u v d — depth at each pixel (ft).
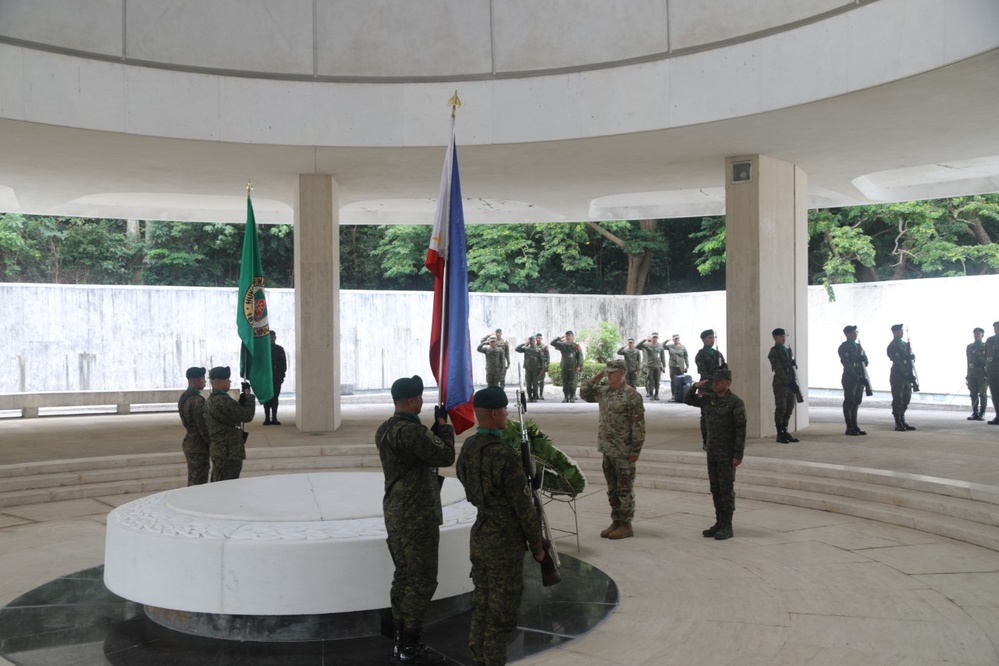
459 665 17.85
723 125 40.93
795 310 50.57
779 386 44.11
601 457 42.75
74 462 39.34
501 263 110.93
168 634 19.71
